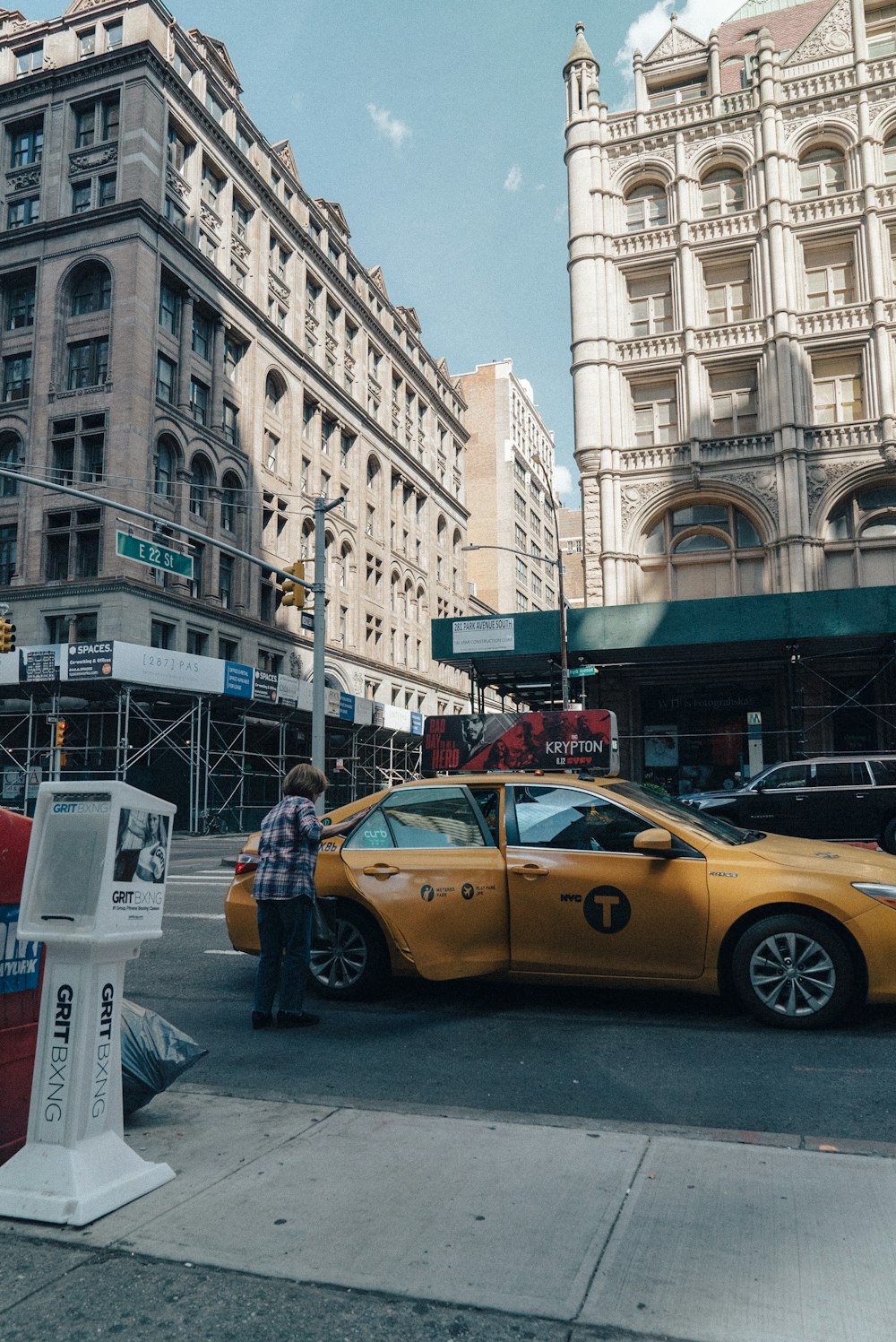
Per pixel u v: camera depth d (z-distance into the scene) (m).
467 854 6.47
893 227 26.42
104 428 34.56
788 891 5.80
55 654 28.94
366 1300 2.60
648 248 28.38
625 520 27.33
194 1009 6.59
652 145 28.66
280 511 44.25
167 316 37.34
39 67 39.06
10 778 30.89
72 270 36.19
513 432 88.88
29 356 37.00
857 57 27.33
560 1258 2.80
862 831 14.38
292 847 6.07
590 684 27.55
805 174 27.81
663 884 6.04
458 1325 2.48
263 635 41.66
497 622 24.69
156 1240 2.95
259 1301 2.61
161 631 35.47
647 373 27.83
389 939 6.46
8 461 36.59
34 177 37.91
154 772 32.69
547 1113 4.40
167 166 37.56
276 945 6.09
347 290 53.25
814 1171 3.43
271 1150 3.70
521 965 6.23
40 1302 2.61
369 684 53.81
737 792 14.98
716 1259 2.78
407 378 62.59
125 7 37.22
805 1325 2.45
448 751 23.92
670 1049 5.45
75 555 34.47
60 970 3.28
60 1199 3.06
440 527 68.00
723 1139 3.77
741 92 28.12
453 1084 4.87
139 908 3.38
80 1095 3.21
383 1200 3.21
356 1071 5.09
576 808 6.50
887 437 25.36
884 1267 2.73
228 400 41.22
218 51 42.09
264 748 41.88
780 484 26.00
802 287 27.08
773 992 5.85
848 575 25.72
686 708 27.20
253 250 43.97
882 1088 4.71
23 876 3.53
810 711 25.89
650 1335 2.42
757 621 22.55
